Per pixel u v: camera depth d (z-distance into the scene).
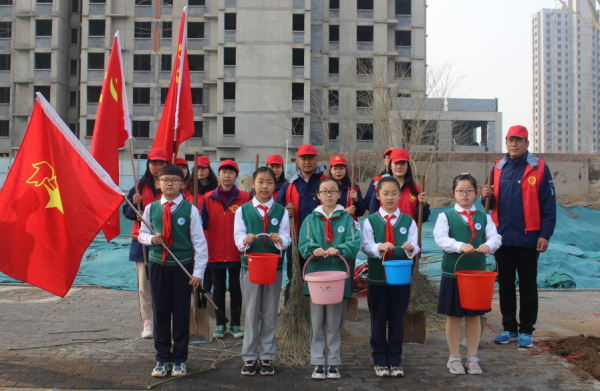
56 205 3.58
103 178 3.63
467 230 3.88
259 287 3.74
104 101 4.78
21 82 30.23
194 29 31.12
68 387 3.37
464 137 29.22
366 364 3.93
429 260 9.43
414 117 21.08
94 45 29.91
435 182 22.44
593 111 114.81
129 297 6.11
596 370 3.69
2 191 3.55
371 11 31.02
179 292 3.63
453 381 3.58
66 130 3.65
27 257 3.53
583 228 13.43
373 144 28.48
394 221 3.85
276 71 28.95
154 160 4.82
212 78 29.94
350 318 5.30
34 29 30.23
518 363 3.95
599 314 5.47
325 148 28.17
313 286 3.43
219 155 29.08
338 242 3.75
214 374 3.69
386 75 25.86
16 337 4.45
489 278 3.43
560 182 23.69
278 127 28.80
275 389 3.41
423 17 32.00
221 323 4.63
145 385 3.43
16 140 30.39
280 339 4.39
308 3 29.00
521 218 4.45
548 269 8.48
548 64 117.25
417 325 4.48
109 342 4.36
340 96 29.67
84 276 7.57
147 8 30.27
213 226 4.71
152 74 30.31
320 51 30.77
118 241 12.02
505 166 4.70
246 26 28.98
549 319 5.26
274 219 3.91
